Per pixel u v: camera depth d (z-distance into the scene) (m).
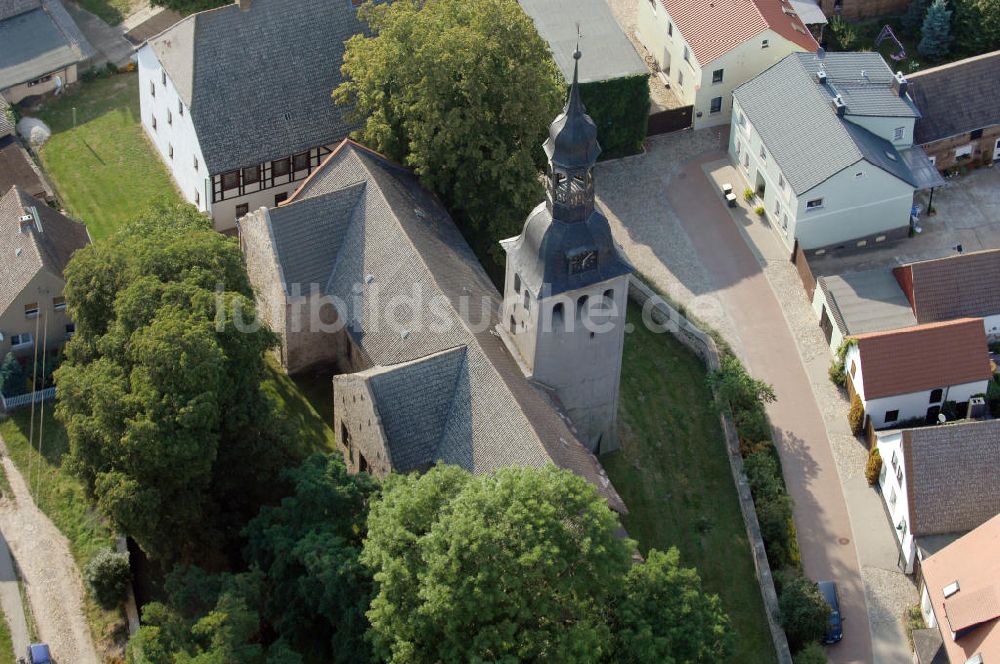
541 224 75.12
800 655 78.19
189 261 81.31
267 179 102.31
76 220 98.25
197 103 99.44
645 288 97.81
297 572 72.88
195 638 68.69
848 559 84.31
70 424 74.81
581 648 62.81
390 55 92.50
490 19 91.81
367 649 69.12
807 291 99.31
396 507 67.75
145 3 127.38
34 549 81.06
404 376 78.25
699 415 90.75
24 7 120.38
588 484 68.12
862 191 99.31
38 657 74.69
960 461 82.62
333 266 89.19
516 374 79.62
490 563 63.94
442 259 86.25
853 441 90.81
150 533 74.81
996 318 94.56
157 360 73.69
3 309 90.06
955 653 75.44
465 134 91.69
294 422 88.19
